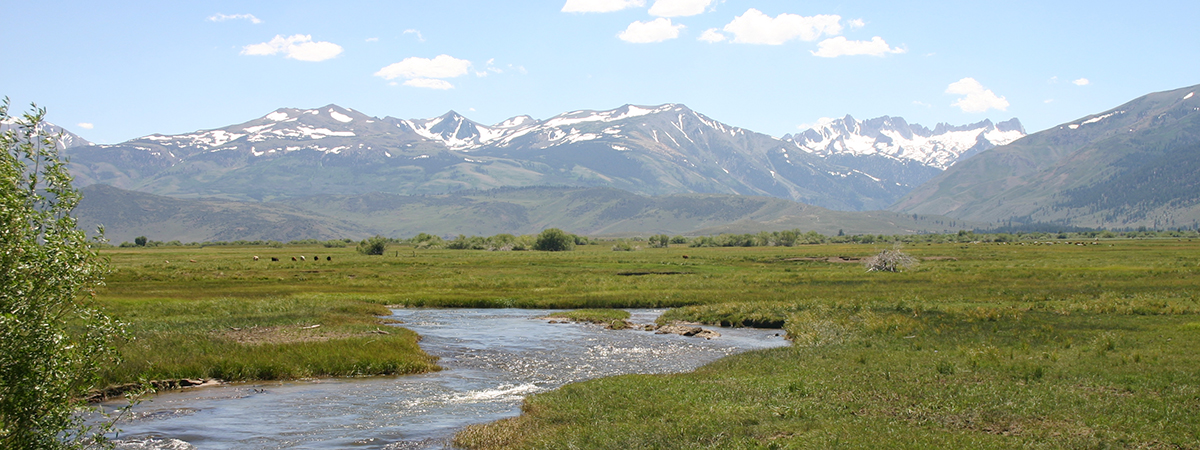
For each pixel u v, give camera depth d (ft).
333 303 170.81
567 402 68.90
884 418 58.85
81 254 41.78
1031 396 64.03
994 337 105.91
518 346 114.32
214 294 194.08
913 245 639.35
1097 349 88.79
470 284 233.55
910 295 177.37
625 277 256.32
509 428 60.23
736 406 65.00
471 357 103.24
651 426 58.54
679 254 475.31
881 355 91.25
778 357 93.91
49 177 41.09
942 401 63.67
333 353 94.48
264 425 63.93
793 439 52.95
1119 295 165.99
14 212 38.93
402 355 95.45
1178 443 49.19
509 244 634.02
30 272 39.75
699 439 54.49
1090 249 473.67
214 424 64.13
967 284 208.13
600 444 53.88
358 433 61.41
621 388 74.69
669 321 145.89
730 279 242.37
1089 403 60.75
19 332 39.45
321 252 582.35
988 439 51.47
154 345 95.09
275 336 111.86
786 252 503.61
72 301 42.19
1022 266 285.02
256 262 366.02
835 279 233.96
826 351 97.30
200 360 86.53
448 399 75.00
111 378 76.59
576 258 411.13
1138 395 63.52
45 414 41.70
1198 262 290.15
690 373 85.81
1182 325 109.40
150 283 224.12
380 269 310.24
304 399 74.69
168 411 68.74
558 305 184.14
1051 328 112.27
